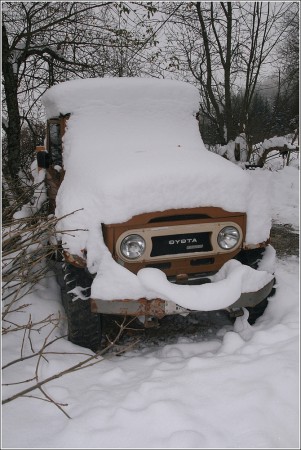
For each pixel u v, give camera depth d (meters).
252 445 2.21
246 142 10.09
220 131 10.33
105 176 3.39
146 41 8.30
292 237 6.24
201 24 9.25
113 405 2.63
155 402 2.54
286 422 2.37
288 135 14.71
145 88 4.71
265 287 3.53
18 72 7.91
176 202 3.31
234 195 3.47
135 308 3.22
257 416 2.41
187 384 2.75
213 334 3.93
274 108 11.43
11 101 7.70
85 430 2.42
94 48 8.35
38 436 2.43
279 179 9.06
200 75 9.94
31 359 3.28
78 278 3.46
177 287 3.25
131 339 3.88
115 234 3.26
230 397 2.58
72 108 4.47
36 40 8.23
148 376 3.00
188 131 4.71
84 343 3.51
